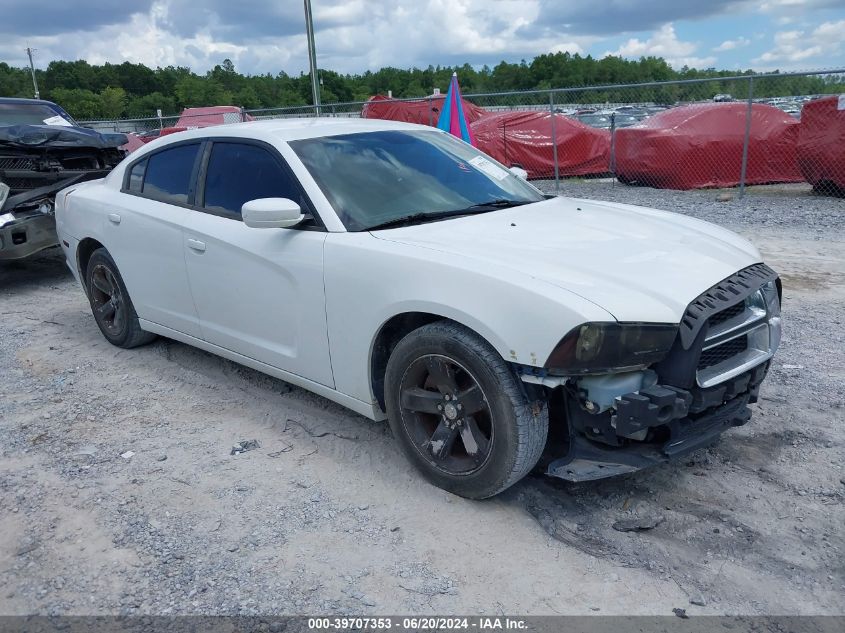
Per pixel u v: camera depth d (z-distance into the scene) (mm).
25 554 3033
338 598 2723
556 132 15461
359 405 3701
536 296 2867
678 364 2973
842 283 6840
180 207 4562
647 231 3723
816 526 3070
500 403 3029
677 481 3447
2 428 4234
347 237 3584
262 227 3602
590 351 2795
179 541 3090
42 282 8078
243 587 2793
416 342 3275
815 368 4695
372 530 3137
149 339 5492
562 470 3111
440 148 4484
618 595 2707
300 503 3355
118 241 5012
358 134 4301
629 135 14695
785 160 14258
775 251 8344
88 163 8438
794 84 12789
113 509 3338
